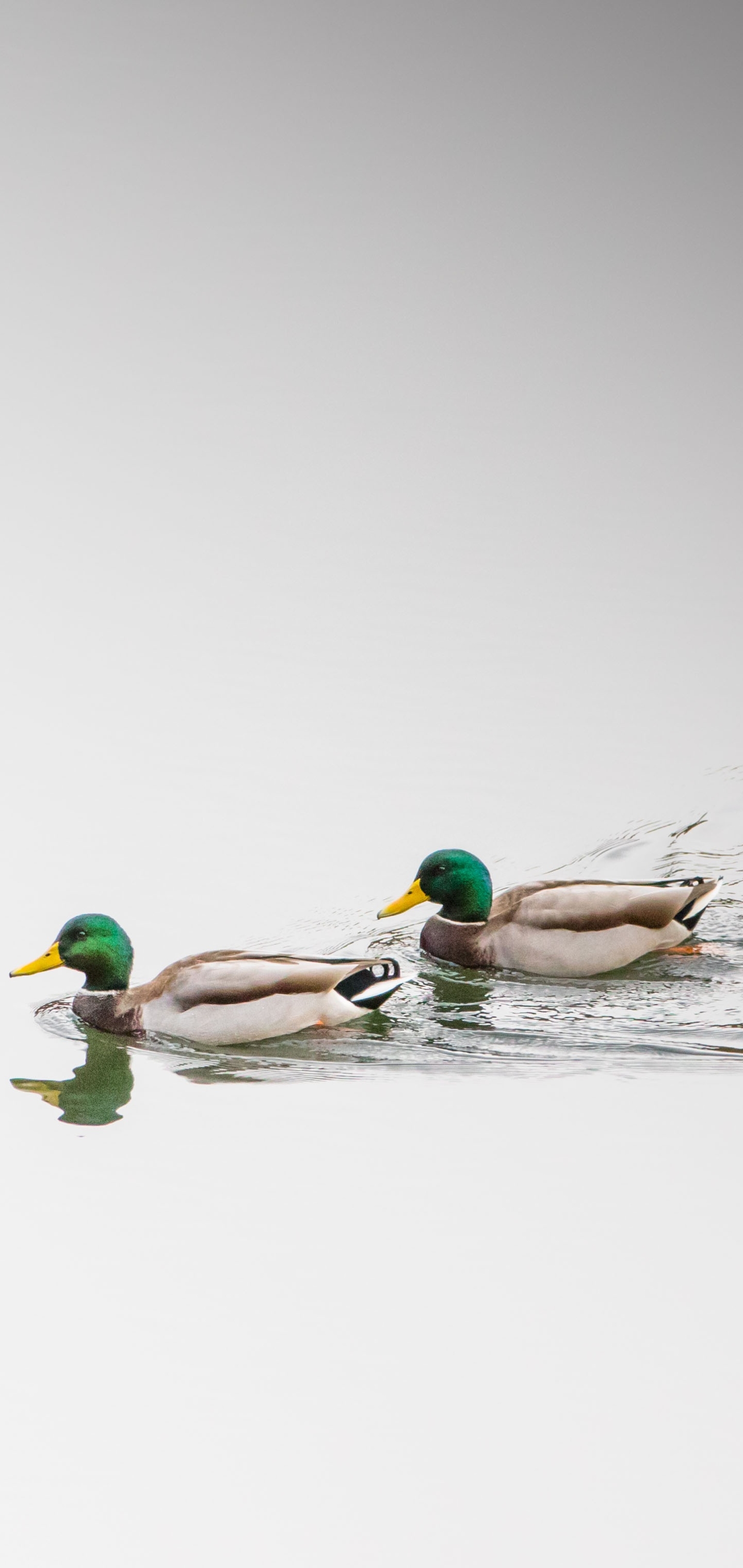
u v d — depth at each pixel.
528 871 19.56
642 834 20.36
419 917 18.58
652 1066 15.38
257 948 17.72
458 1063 15.46
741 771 21.58
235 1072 15.39
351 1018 16.08
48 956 16.25
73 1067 15.56
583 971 17.12
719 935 18.06
